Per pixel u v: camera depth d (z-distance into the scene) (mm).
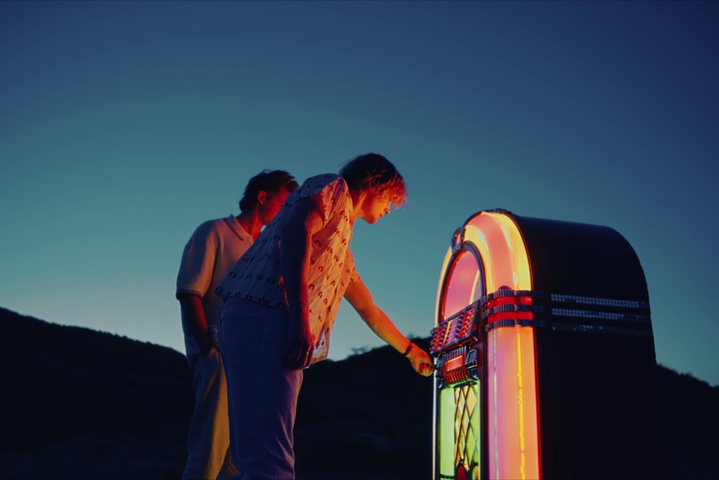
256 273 2051
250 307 1998
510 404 2084
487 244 2379
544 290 2174
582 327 2172
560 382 2102
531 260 2193
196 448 2803
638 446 2100
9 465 8602
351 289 2773
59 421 14406
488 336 2238
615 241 2352
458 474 2500
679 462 8492
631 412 2129
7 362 18000
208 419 2822
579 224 2398
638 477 2072
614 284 2250
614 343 2186
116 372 20203
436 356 2775
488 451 2178
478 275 2600
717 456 8766
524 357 2111
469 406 2447
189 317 2891
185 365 22766
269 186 3287
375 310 2820
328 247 2105
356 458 9148
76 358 21000
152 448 11344
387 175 2330
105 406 15797
